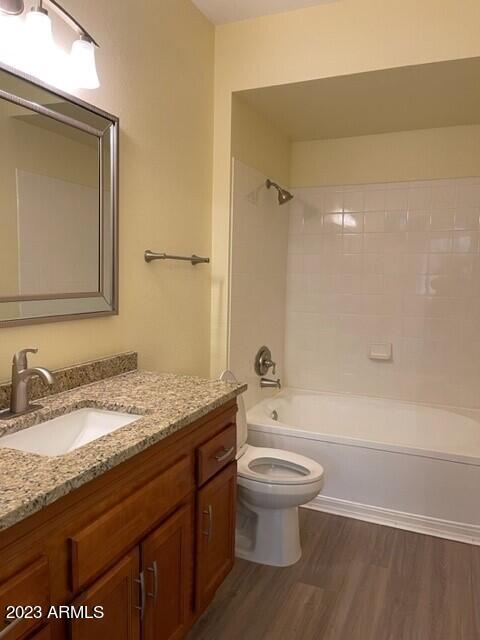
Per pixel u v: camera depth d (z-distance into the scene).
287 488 2.05
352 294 3.41
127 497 1.19
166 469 1.37
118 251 1.88
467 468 2.35
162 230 2.20
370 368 3.41
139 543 1.25
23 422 1.33
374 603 1.90
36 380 1.52
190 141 2.40
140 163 2.01
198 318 2.59
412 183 3.21
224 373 2.37
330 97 2.63
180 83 2.29
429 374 3.26
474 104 2.71
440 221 3.16
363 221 3.35
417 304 3.25
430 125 3.08
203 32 2.48
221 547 1.75
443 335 3.21
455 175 3.11
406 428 3.13
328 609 1.86
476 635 1.74
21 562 0.89
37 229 1.51
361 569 2.12
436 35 2.19
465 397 3.18
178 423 1.36
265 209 3.12
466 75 2.32
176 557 1.44
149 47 2.04
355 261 3.39
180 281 2.39
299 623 1.79
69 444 1.47
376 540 2.36
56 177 1.57
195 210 2.49
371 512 2.55
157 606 1.35
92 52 1.53
